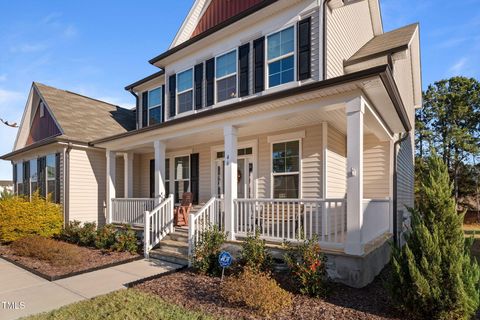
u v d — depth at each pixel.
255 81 8.78
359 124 5.68
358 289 5.32
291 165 8.62
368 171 9.59
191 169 11.55
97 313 4.40
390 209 8.79
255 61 8.84
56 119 13.06
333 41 8.01
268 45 8.64
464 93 26.55
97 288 5.66
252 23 9.00
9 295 5.36
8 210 10.48
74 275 6.52
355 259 5.40
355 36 9.75
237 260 6.50
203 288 5.45
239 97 9.13
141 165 13.77
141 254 8.34
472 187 25.56
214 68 9.98
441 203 4.25
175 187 12.21
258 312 4.30
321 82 5.69
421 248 4.18
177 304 4.70
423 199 4.41
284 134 8.77
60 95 15.35
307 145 8.32
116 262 7.43
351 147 5.69
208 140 10.41
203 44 10.28
